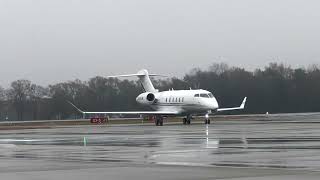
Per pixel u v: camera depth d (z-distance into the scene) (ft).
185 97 324.39
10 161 99.96
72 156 108.78
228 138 156.66
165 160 96.32
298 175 73.20
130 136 184.03
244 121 367.25
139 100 359.66
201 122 362.33
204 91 322.55
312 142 133.59
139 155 107.24
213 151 112.98
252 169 80.59
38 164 93.20
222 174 75.15
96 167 86.79
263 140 144.05
